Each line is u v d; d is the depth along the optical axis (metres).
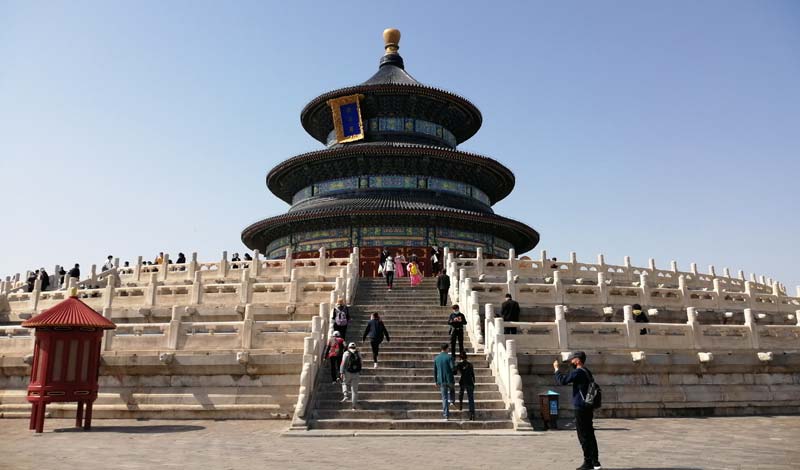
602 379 25.48
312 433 19.95
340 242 61.72
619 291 35.75
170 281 42.97
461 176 68.06
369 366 25.55
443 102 72.06
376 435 19.84
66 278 45.69
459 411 21.98
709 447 17.22
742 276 53.59
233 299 34.44
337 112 69.50
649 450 16.67
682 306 36.16
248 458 15.46
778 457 15.41
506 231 67.06
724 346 28.00
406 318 31.36
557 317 26.31
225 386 24.89
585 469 13.76
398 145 63.78
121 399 24.91
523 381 24.69
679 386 26.11
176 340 26.00
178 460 15.13
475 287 33.78
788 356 27.30
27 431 21.20
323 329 26.00
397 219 61.09
